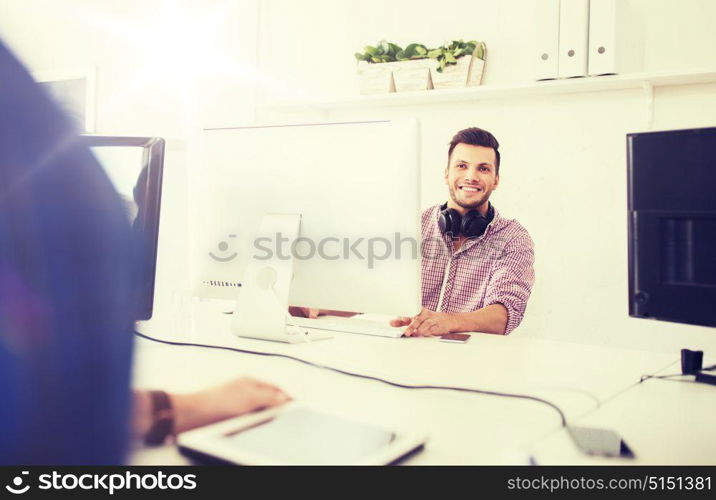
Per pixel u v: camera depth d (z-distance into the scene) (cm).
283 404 82
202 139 144
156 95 317
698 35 233
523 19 266
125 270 38
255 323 132
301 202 132
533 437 75
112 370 37
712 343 235
